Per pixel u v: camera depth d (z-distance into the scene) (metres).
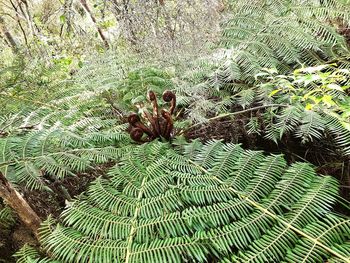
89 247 1.44
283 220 1.51
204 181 1.79
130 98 2.75
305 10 2.88
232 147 1.97
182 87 2.63
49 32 6.58
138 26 3.68
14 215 1.94
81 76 3.15
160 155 2.04
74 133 2.23
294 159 2.28
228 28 3.01
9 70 3.07
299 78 2.14
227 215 1.57
